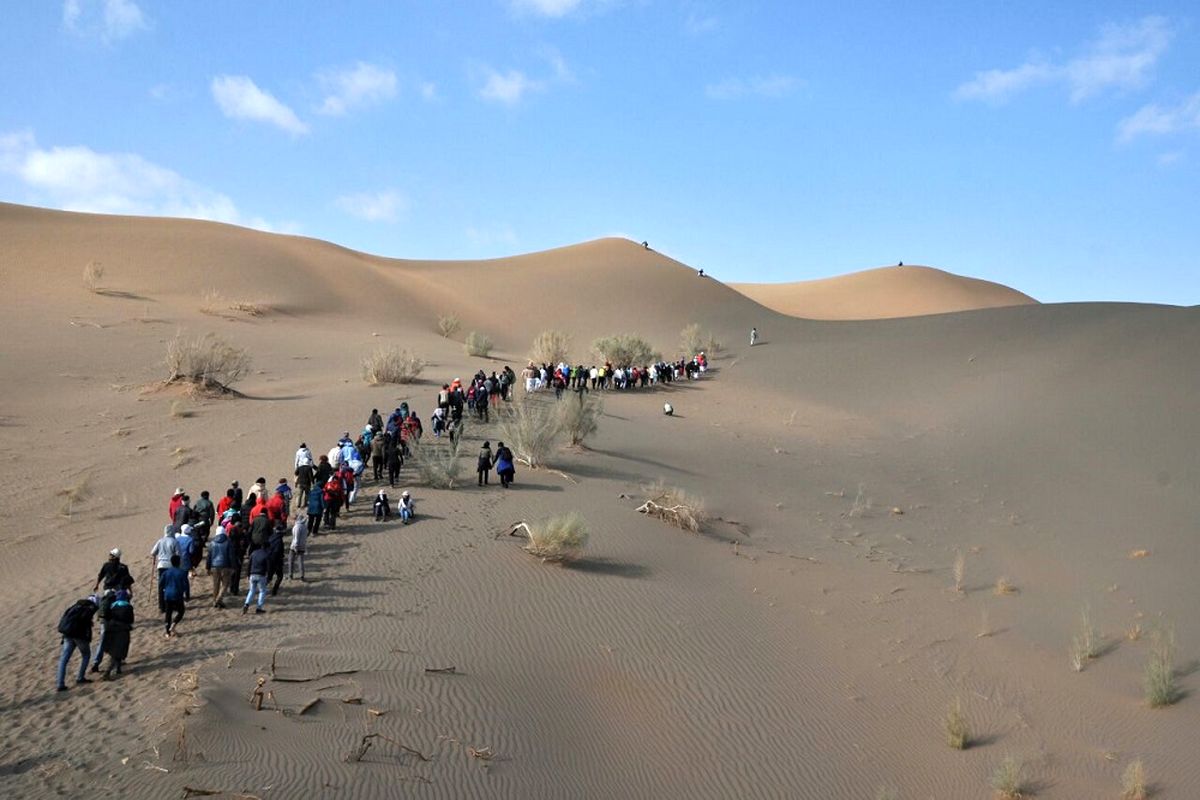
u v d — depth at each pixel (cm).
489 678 1372
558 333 5638
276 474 2522
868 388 5241
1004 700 1595
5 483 2473
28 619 1517
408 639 1463
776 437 3969
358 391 3825
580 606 1734
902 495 3177
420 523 2102
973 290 14350
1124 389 4197
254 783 962
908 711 1524
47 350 4131
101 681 1233
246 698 1164
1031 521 2914
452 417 3238
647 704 1400
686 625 1728
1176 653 1844
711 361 6309
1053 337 5419
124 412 3306
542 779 1118
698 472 3103
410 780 1037
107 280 5991
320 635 1434
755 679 1551
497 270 9856
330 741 1088
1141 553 2547
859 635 1845
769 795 1198
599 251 10481
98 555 1905
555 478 2670
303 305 6388
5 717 1117
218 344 3872
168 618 1411
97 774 968
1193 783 1288
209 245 7206
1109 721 1516
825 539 2548
